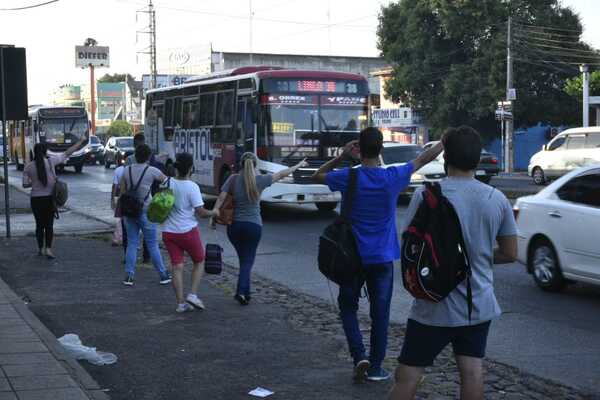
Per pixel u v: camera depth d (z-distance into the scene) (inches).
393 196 237.1
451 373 254.5
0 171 1755.7
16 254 527.5
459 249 159.5
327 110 720.3
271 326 323.0
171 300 378.0
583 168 379.6
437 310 162.7
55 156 514.9
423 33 1766.7
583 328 315.6
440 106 1748.3
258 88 703.7
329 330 315.9
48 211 507.8
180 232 345.4
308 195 711.7
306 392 234.8
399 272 451.8
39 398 214.2
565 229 375.6
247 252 364.8
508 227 166.7
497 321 328.5
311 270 470.3
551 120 1765.5
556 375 251.1
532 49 1664.6
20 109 608.1
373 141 236.7
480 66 1689.2
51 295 390.6
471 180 166.9
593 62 1748.3
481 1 1667.1
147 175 413.7
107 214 821.2
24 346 270.8
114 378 251.6
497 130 1822.1
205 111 818.2
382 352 243.4
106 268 473.4
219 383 245.1
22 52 605.0
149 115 994.1
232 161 749.3
